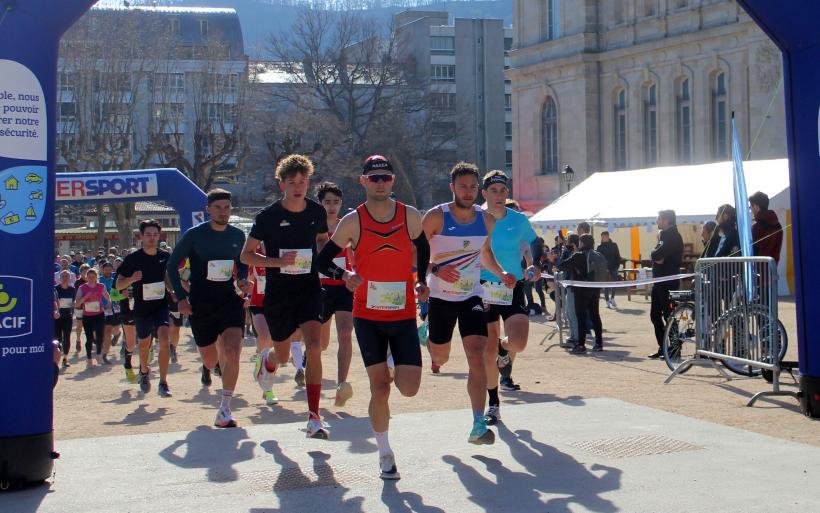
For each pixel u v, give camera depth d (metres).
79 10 6.52
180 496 6.22
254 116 52.12
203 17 71.56
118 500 6.14
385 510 5.86
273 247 8.23
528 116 56.81
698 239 31.30
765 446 7.38
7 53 6.31
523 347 8.48
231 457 7.29
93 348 19.81
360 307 6.69
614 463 6.91
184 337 20.98
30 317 6.41
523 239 8.94
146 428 9.09
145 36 44.94
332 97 65.75
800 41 8.52
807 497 5.98
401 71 68.62
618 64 51.09
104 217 47.03
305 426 8.51
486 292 8.44
